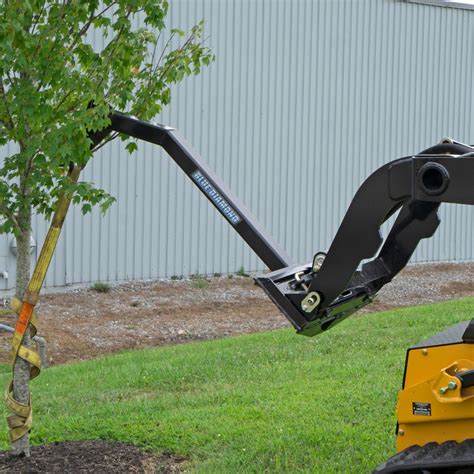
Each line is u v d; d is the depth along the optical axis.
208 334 28.94
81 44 12.38
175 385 18.20
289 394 16.22
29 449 12.96
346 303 10.20
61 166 12.75
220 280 38.69
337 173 44.09
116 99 12.25
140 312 31.91
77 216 35.03
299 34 42.12
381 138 46.06
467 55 49.91
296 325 9.79
